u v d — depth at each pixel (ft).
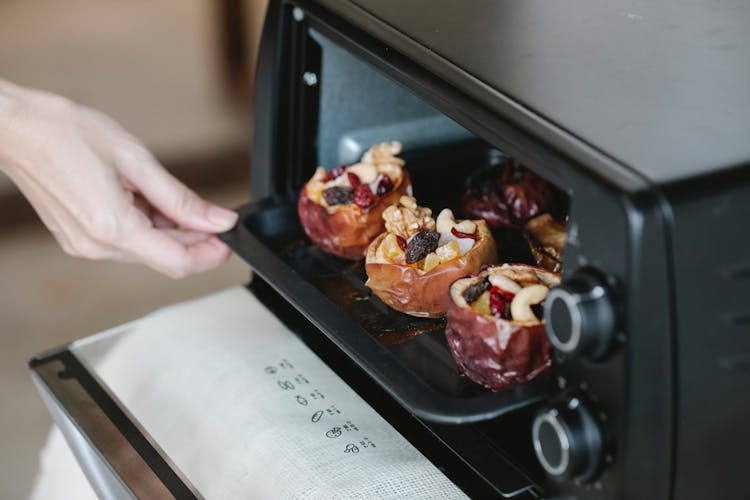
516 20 2.79
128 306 6.68
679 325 2.26
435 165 3.26
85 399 2.89
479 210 3.13
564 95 2.51
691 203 2.23
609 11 2.82
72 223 3.30
